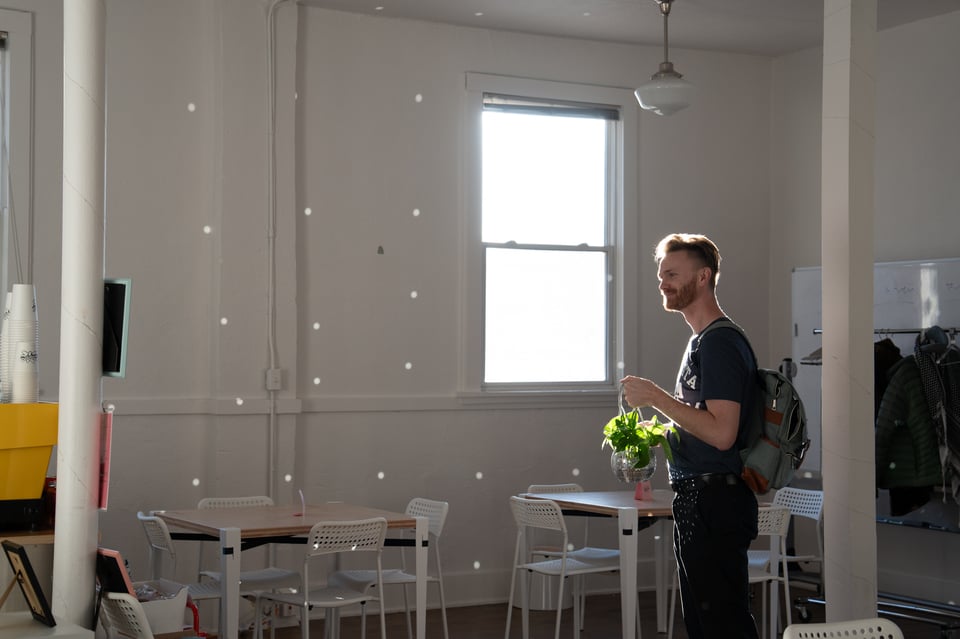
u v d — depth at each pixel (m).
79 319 3.38
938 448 6.75
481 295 7.49
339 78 7.13
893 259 7.61
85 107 3.40
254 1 6.74
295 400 6.78
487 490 7.45
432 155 7.39
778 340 8.43
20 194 6.18
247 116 6.71
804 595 7.65
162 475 6.54
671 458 3.62
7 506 3.35
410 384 7.27
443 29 7.45
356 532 4.96
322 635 6.42
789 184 8.38
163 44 6.64
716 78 8.34
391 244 7.25
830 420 4.62
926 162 7.43
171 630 3.50
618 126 8.01
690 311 3.67
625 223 7.96
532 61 7.71
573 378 7.87
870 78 4.65
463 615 7.00
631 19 7.46
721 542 3.46
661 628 6.58
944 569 7.23
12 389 3.42
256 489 6.66
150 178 6.59
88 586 3.36
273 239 6.76
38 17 6.25
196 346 6.67
